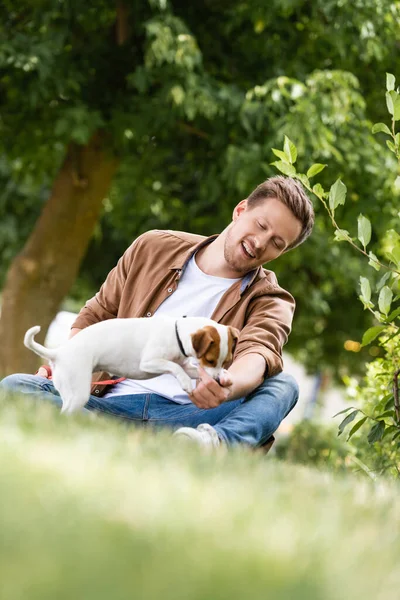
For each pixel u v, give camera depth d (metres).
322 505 2.56
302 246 12.95
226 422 4.37
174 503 2.15
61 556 1.62
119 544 1.75
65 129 11.03
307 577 1.72
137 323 3.87
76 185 12.70
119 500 2.11
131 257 5.21
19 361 12.68
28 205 16.09
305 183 4.95
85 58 11.87
